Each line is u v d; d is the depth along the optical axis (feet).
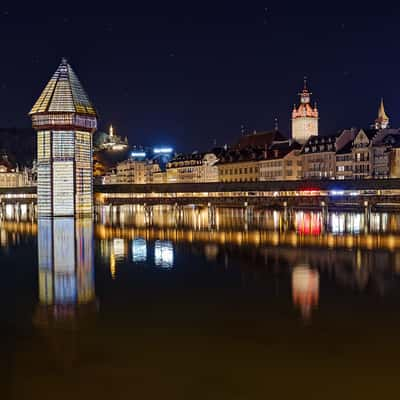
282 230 253.24
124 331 88.43
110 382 68.64
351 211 382.83
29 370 72.59
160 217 375.25
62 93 371.35
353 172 459.73
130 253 179.52
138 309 102.58
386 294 113.09
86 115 376.07
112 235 243.81
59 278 135.23
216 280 129.70
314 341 82.84
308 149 517.55
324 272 138.82
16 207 519.60
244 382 68.33
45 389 66.95
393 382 68.03
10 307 104.83
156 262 159.02
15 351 79.61
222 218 346.33
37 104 372.99
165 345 81.56
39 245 208.13
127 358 76.38
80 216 372.99
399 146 409.90
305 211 394.52
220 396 64.75
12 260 167.53
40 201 372.79
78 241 220.43
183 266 151.02
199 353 78.13
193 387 67.05
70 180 369.09
